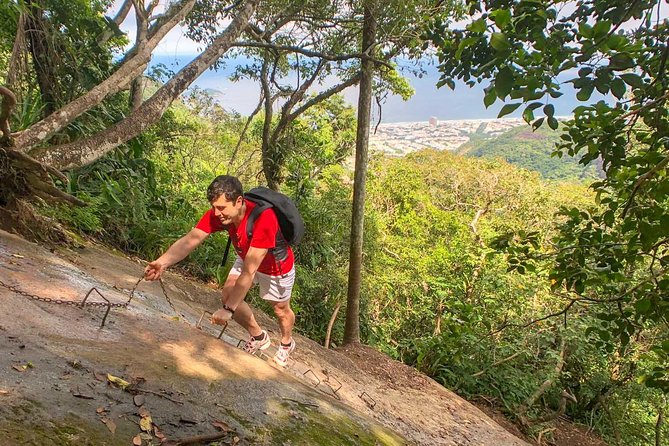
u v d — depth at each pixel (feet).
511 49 9.73
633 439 40.45
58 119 18.79
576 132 15.65
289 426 8.87
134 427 6.78
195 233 11.16
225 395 8.91
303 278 35.14
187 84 22.27
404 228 52.75
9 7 20.77
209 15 34.32
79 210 21.33
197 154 48.11
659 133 13.89
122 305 11.00
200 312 18.31
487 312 37.52
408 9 27.50
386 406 19.71
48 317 9.36
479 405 32.91
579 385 41.24
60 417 6.28
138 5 27.17
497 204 74.79
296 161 40.78
